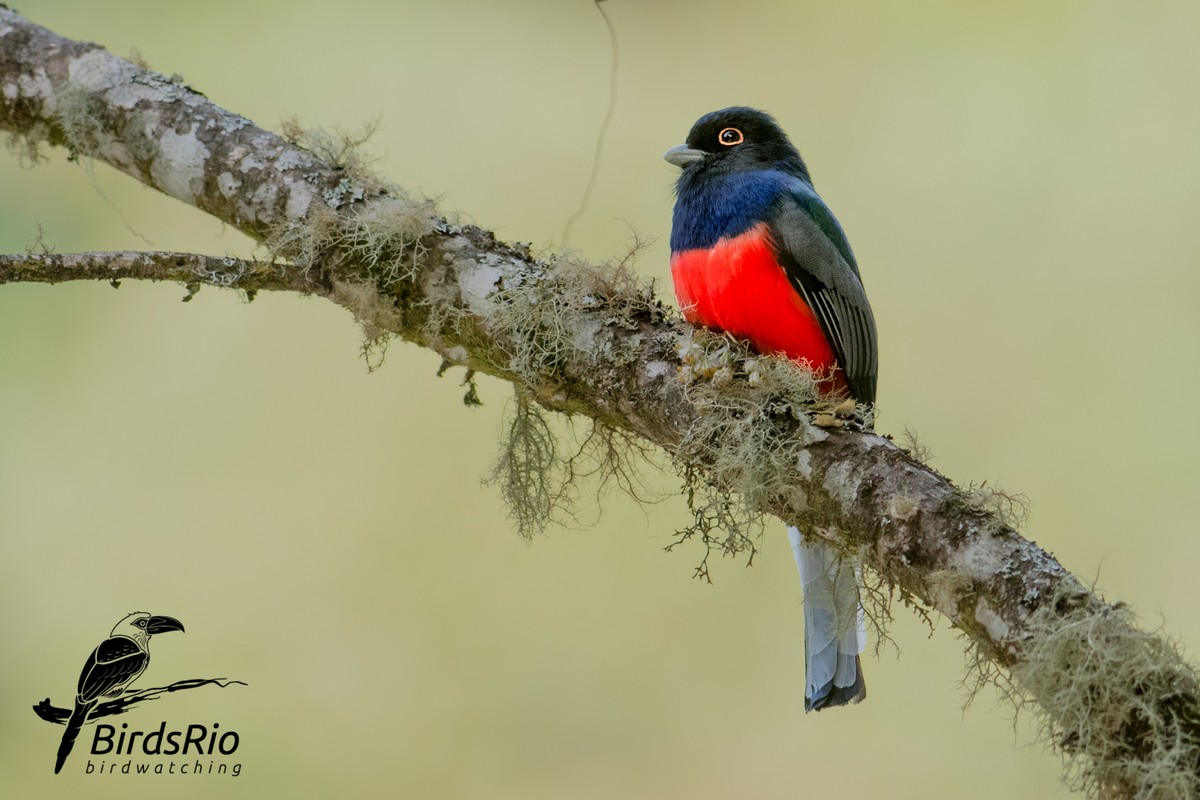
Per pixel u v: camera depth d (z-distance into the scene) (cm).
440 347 730
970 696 567
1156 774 502
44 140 812
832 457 617
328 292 727
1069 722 529
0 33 810
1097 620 528
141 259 687
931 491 587
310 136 765
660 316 696
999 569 555
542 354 692
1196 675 521
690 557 1173
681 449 662
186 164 763
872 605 605
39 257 668
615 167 1348
